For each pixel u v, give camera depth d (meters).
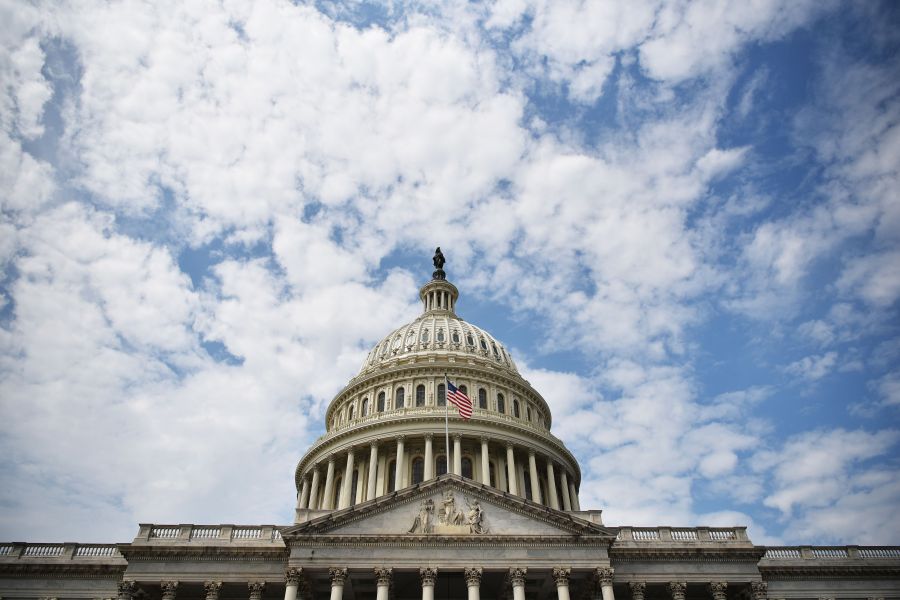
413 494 55.75
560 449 86.56
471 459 80.56
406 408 83.31
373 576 53.50
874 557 61.66
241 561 56.12
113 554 60.72
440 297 111.56
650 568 56.78
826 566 59.88
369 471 79.12
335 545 53.16
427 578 51.75
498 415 83.94
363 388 90.69
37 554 60.56
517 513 55.28
